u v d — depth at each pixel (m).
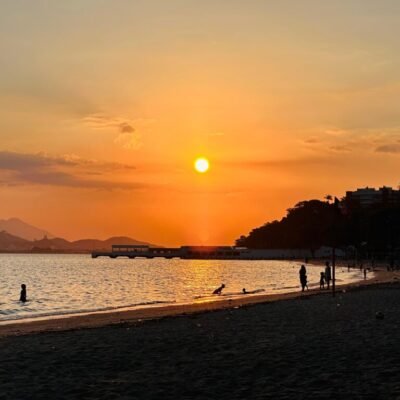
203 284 102.62
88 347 22.02
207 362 18.06
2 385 14.96
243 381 15.05
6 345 22.88
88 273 161.00
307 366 16.86
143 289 88.62
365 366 16.67
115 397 13.55
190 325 29.94
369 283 79.75
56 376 16.19
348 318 31.22
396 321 29.28
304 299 48.28
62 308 52.88
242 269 193.38
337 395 13.27
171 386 14.64
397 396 13.12
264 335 24.67
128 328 29.20
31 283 106.50
